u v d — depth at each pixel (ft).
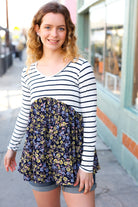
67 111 5.13
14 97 24.44
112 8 14.29
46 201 5.72
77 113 5.19
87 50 21.88
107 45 15.55
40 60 5.62
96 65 18.30
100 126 15.25
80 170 5.18
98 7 17.16
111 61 14.66
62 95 5.14
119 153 12.17
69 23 5.39
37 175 5.41
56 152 5.26
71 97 5.12
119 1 13.06
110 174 11.11
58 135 5.19
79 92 5.19
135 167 10.49
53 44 5.25
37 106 5.31
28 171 5.59
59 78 5.18
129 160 11.05
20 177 10.66
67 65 5.20
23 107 5.82
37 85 5.34
